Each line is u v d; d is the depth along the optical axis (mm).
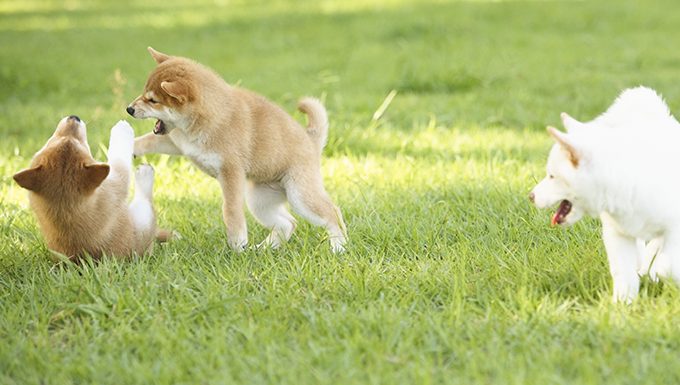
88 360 6863
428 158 13102
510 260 8641
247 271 8633
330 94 18422
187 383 6422
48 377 6602
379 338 7086
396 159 13031
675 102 15945
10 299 8086
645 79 18609
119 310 7641
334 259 8750
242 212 9523
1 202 10883
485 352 6770
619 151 7145
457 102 17219
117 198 9047
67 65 22688
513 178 11578
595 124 7836
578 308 7586
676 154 7406
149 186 9742
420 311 7512
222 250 9336
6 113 16672
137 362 6715
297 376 6453
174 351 6949
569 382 6211
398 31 25906
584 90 17703
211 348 6883
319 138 10305
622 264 7590
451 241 9516
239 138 9461
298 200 9773
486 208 10352
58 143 8664
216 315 7574
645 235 7512
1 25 31828
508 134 14586
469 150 13469
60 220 8648
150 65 22688
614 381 6199
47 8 37719
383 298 7785
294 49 24922
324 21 29750
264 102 9914
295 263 8617
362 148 13773
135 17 33500
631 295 7574
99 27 30891
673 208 7211
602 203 7211
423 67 20094
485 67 20031
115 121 15117
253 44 26062
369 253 9195
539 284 8016
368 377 6434
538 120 15383
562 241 9219
